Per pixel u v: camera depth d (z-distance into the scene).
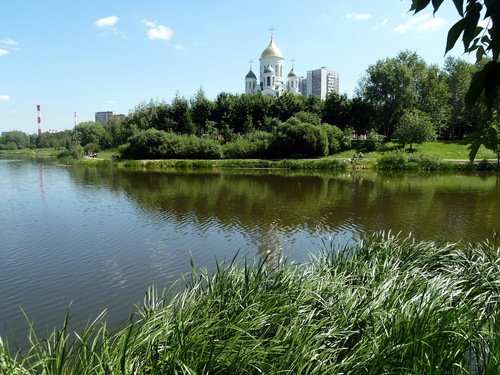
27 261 13.48
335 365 3.91
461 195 27.16
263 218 20.42
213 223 19.33
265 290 5.77
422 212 21.50
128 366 3.71
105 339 4.19
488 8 1.78
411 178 38.06
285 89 99.88
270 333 4.78
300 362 3.83
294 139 54.19
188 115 68.44
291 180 37.91
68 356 3.86
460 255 8.30
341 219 20.03
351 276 6.81
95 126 85.06
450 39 1.86
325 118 65.62
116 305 9.96
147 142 59.16
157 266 12.91
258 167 51.06
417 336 4.17
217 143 58.66
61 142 102.50
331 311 5.10
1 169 50.81
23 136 120.88
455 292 5.77
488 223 18.55
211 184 35.00
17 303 10.12
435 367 3.74
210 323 4.50
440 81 62.72
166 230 17.92
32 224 19.20
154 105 78.06
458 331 4.39
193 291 5.57
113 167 53.75
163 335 4.30
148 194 28.98
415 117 52.41
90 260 13.55
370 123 63.41
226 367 3.98
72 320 9.16
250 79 100.88
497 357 3.76
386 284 5.69
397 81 60.84
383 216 20.59
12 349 7.80
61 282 11.51
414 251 8.31
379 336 4.39
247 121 66.94
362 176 40.72
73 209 23.12
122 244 15.56
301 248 14.95
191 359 3.88
